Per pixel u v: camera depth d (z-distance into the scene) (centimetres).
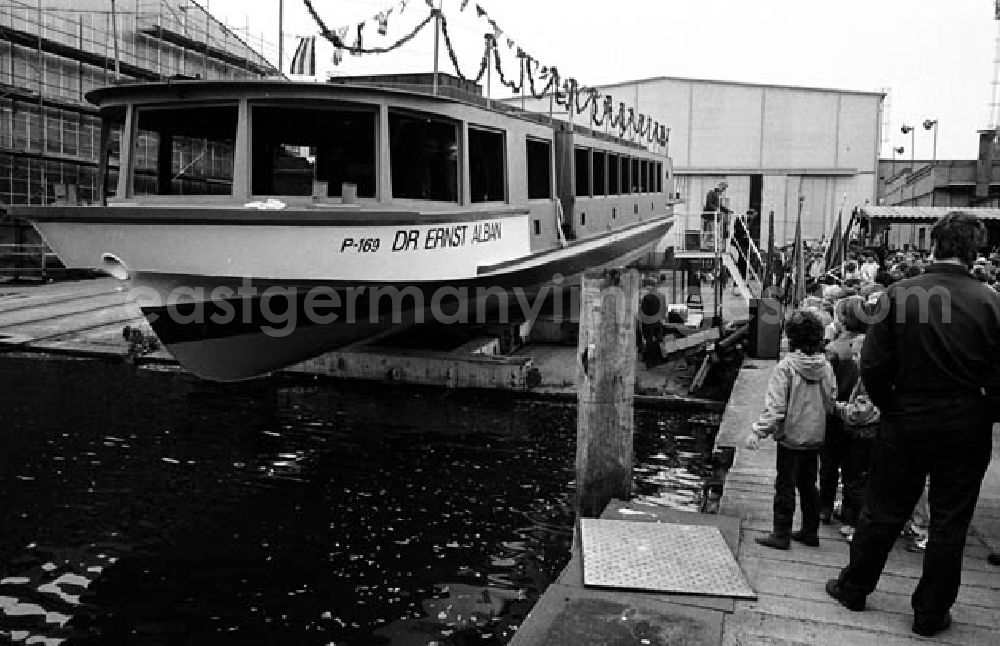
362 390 1321
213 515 788
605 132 1639
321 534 745
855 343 566
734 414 952
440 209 1002
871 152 3750
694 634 407
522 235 1186
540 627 415
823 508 568
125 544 718
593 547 510
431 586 645
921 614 408
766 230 3741
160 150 959
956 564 399
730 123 3697
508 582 652
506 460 969
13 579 646
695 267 2102
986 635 410
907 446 398
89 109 2591
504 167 1161
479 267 1055
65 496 829
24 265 2489
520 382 1263
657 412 1196
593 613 428
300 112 911
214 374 971
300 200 882
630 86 3775
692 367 1414
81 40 2520
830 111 3719
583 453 627
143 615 595
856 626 419
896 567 491
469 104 1047
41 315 1884
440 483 887
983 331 381
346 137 933
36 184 2506
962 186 3912
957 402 385
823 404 512
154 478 889
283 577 659
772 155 3725
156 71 2859
